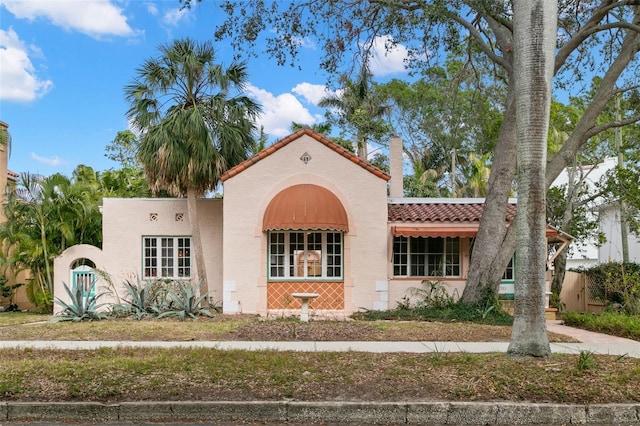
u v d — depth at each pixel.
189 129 19.03
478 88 24.72
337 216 18.45
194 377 8.71
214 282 21.19
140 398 7.82
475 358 10.01
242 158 20.67
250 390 8.12
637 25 17.08
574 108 30.78
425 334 13.89
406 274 19.89
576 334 15.09
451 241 20.08
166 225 21.39
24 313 22.31
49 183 22.62
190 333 13.98
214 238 21.30
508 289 20.09
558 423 7.44
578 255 34.72
